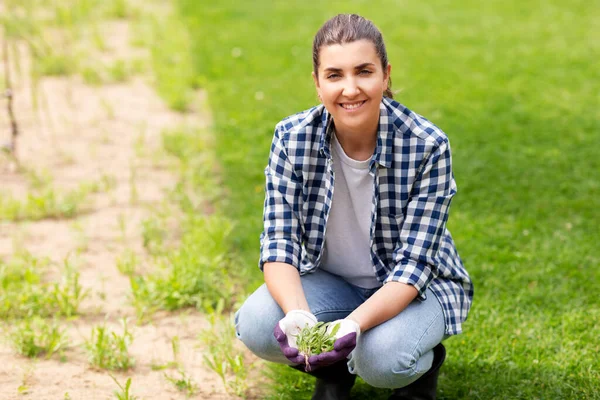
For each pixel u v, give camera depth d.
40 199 4.70
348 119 2.54
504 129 5.89
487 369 3.16
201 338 3.38
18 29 7.85
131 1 9.86
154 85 7.07
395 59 7.56
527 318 3.53
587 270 3.94
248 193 4.92
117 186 5.15
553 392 2.97
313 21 8.85
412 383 2.80
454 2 9.77
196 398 3.03
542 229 4.39
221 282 3.90
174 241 4.41
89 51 7.93
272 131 5.89
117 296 3.85
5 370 3.19
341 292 2.83
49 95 6.78
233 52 7.73
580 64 7.43
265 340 2.70
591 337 3.35
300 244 2.77
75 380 3.14
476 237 4.32
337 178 2.70
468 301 2.88
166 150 5.63
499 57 7.64
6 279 3.79
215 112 6.28
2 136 5.90
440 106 6.36
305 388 3.09
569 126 5.94
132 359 3.27
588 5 9.59
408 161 2.62
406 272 2.61
